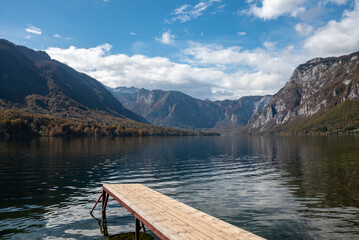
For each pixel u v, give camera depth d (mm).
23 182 31438
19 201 22781
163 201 15422
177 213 13031
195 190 28312
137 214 13648
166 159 62031
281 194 26172
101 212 19781
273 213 19875
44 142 124688
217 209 21094
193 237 9859
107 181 32812
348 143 132625
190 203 22969
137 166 48125
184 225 11250
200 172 41719
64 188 28234
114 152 78188
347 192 26656
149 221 12078
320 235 15523
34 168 43062
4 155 63156
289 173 40125
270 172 41562
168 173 40375
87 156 64000
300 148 102312
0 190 27094
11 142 119625
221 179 35344
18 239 14570
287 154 76250
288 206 21797
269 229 16531
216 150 98688
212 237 9859
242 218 18766
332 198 24344
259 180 34438
